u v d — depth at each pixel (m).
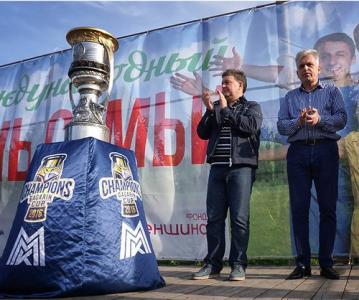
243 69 3.85
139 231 2.24
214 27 4.08
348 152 3.35
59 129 4.72
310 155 2.65
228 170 2.72
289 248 3.47
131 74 4.41
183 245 3.85
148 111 4.25
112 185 2.20
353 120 3.38
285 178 3.55
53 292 1.93
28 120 4.94
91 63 2.52
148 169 4.11
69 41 2.67
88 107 2.48
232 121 2.66
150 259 2.24
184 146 4.02
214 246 2.74
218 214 2.77
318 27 3.62
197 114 4.02
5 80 5.22
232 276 2.52
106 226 2.08
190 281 2.53
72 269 1.95
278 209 3.54
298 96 2.82
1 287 2.04
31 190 2.18
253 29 3.89
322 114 2.71
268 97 3.70
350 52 3.48
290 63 3.67
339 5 3.59
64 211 2.05
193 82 4.09
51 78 4.93
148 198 4.05
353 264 3.24
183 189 3.95
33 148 4.84
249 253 3.57
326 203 2.62
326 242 2.60
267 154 3.63
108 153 2.28
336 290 2.05
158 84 4.25
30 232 2.05
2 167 4.96
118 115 4.36
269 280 2.52
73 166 2.16
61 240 2.00
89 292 1.96
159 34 4.37
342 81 3.46
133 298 1.89
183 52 4.20
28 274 1.98
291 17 3.73
